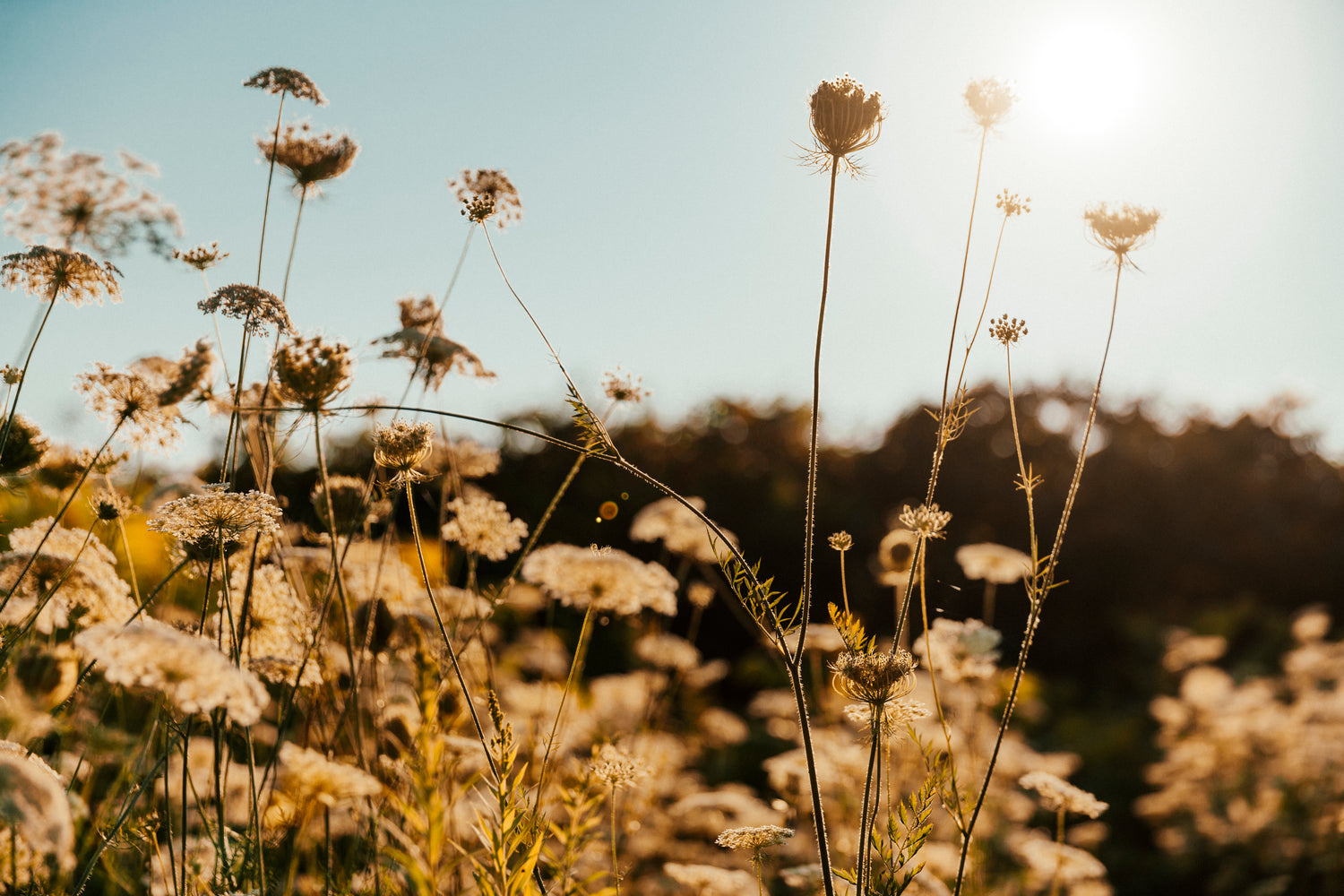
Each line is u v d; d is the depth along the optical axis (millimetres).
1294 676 10188
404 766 1997
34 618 2131
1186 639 15031
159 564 3424
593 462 13820
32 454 2471
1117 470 19594
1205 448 20391
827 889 1650
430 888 1509
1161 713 10102
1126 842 9453
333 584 2441
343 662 2773
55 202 2951
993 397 19609
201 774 2746
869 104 1861
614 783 2258
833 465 19281
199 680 1403
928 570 11570
